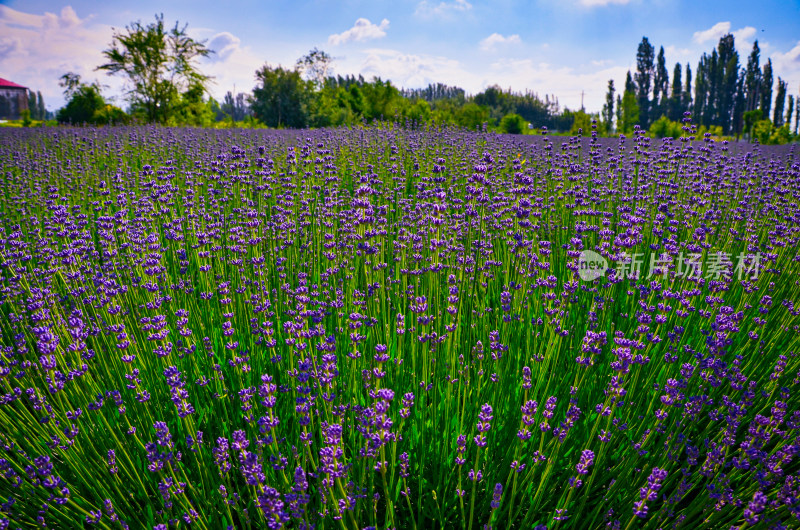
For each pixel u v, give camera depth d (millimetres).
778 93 88688
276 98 40344
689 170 7418
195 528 2318
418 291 4148
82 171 8711
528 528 2600
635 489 2652
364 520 2488
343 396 3043
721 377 2773
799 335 3701
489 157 5871
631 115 52719
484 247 4691
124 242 5137
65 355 3443
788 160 9305
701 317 3941
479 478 2369
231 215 6047
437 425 2951
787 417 3104
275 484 2576
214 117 51781
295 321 3201
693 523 2416
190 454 2838
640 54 111125
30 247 5477
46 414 2758
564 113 108812
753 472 2506
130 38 40188
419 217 5184
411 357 3404
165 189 6211
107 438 2893
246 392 2738
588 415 3006
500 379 3184
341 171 9328
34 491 2475
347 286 4391
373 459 2336
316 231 5547
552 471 2680
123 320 3711
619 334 2973
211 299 4273
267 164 6633
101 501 2529
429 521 2646
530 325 3621
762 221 5879
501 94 121875
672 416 3014
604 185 7383
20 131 18141
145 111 44281
